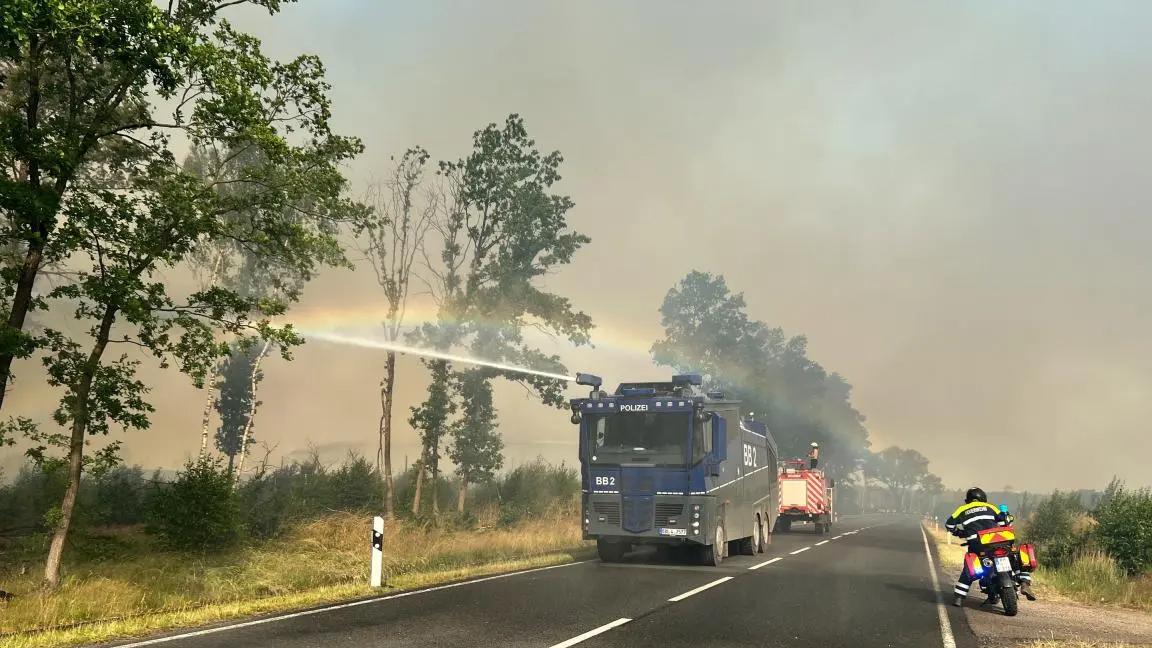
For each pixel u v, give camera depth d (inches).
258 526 704.4
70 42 467.2
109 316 521.3
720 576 631.8
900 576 664.4
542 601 472.7
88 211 497.4
